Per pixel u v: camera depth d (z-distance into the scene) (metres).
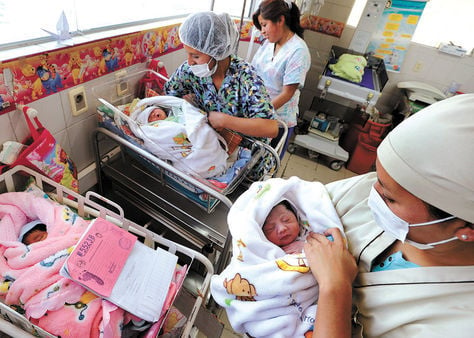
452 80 2.84
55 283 0.72
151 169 1.29
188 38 1.05
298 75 1.73
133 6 1.45
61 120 1.10
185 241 1.47
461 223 0.42
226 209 1.30
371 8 2.66
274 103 1.74
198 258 0.90
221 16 1.06
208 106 1.37
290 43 1.78
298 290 0.66
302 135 3.04
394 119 2.98
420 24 2.79
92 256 0.78
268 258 0.75
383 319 0.53
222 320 1.40
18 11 0.93
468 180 0.38
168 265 0.87
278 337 0.64
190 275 1.38
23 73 0.89
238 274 0.69
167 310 0.78
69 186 1.12
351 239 0.70
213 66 1.18
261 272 0.68
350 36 3.02
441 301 0.48
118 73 1.29
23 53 0.88
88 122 1.25
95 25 1.22
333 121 3.08
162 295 0.79
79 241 0.80
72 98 1.11
